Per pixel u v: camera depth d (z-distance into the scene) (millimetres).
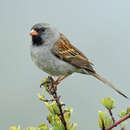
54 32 10703
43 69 10742
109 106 7609
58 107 7949
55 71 10703
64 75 10992
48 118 7949
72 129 7859
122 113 7602
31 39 10617
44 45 10453
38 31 10461
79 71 11125
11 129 7836
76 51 10984
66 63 10750
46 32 10523
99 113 7641
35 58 10578
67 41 10969
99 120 7621
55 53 10531
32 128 7680
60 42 10672
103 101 7645
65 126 7676
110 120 7609
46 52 10453
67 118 7969
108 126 7578
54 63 10562
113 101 7621
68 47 10812
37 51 10461
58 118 7961
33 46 10555
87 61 11016
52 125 7895
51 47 10500
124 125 7398
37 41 10469
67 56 10719
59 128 7824
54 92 8148
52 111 7969
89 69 10953
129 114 7293
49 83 8430
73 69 10922
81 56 11055
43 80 8539
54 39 10609
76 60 10852
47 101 7945
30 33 10445
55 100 7832
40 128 7699
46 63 10523
